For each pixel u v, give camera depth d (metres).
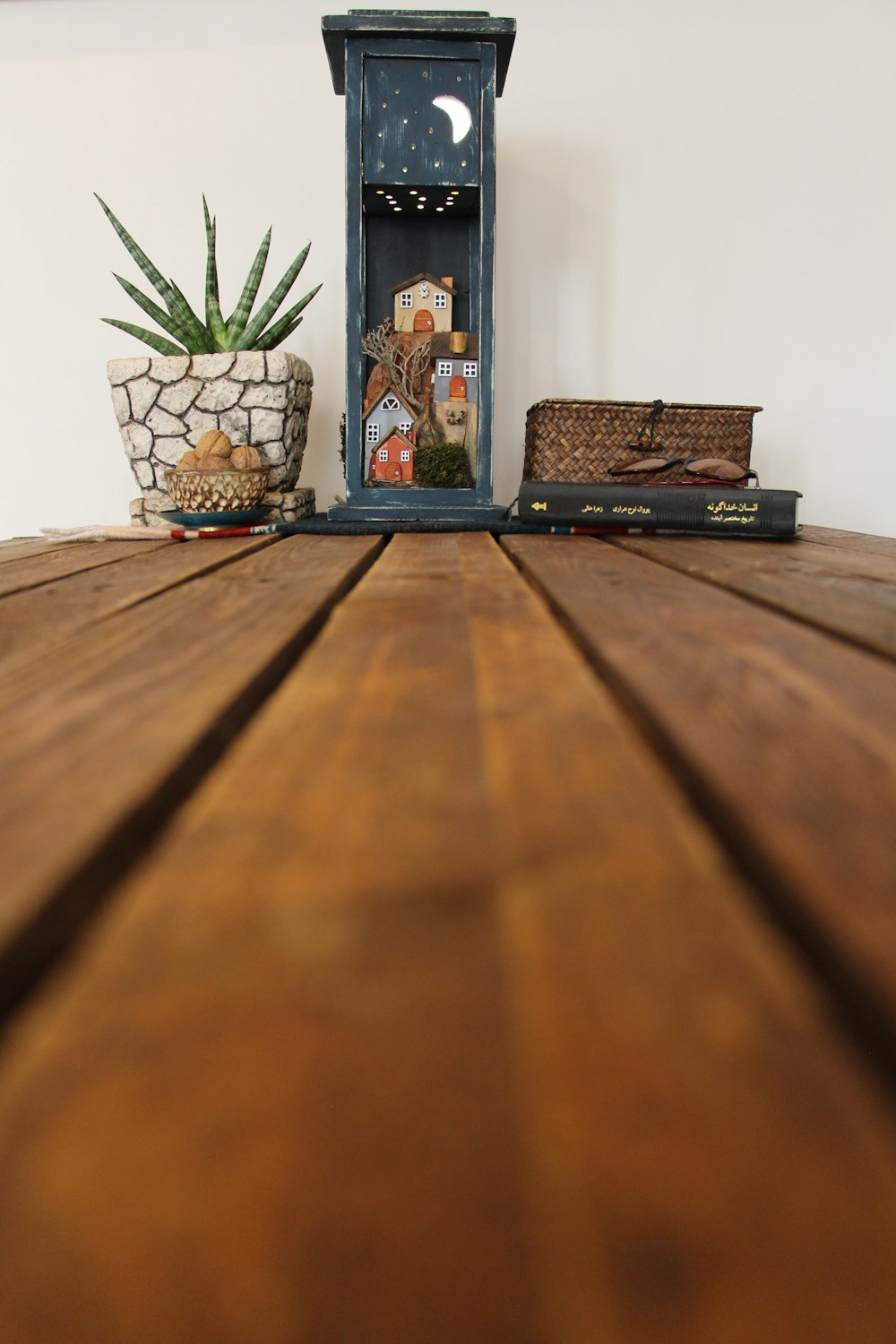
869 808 0.29
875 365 2.48
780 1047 0.17
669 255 2.45
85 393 2.52
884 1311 0.14
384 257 2.07
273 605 0.73
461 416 1.83
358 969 0.19
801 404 2.50
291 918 0.21
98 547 1.43
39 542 1.63
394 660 0.51
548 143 2.41
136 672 0.49
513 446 2.50
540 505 1.54
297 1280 0.14
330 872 0.24
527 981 0.19
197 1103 0.15
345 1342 0.14
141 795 0.30
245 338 2.06
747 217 2.43
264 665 0.50
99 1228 0.14
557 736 0.36
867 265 2.45
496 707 0.41
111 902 0.23
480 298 1.78
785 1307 0.13
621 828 0.26
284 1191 0.14
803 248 2.44
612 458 1.99
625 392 2.49
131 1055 0.17
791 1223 0.14
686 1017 0.17
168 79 2.41
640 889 0.23
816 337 2.47
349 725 0.38
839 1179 0.14
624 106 2.40
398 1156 0.15
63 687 0.46
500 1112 0.15
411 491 1.79
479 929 0.21
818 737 0.36
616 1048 0.17
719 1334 0.13
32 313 2.49
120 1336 0.14
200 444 1.79
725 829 0.29
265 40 2.39
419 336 1.84
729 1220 0.14
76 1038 0.17
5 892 0.22
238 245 2.45
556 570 0.99
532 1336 0.13
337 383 2.49
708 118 2.40
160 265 2.47
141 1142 0.15
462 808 0.28
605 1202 0.14
